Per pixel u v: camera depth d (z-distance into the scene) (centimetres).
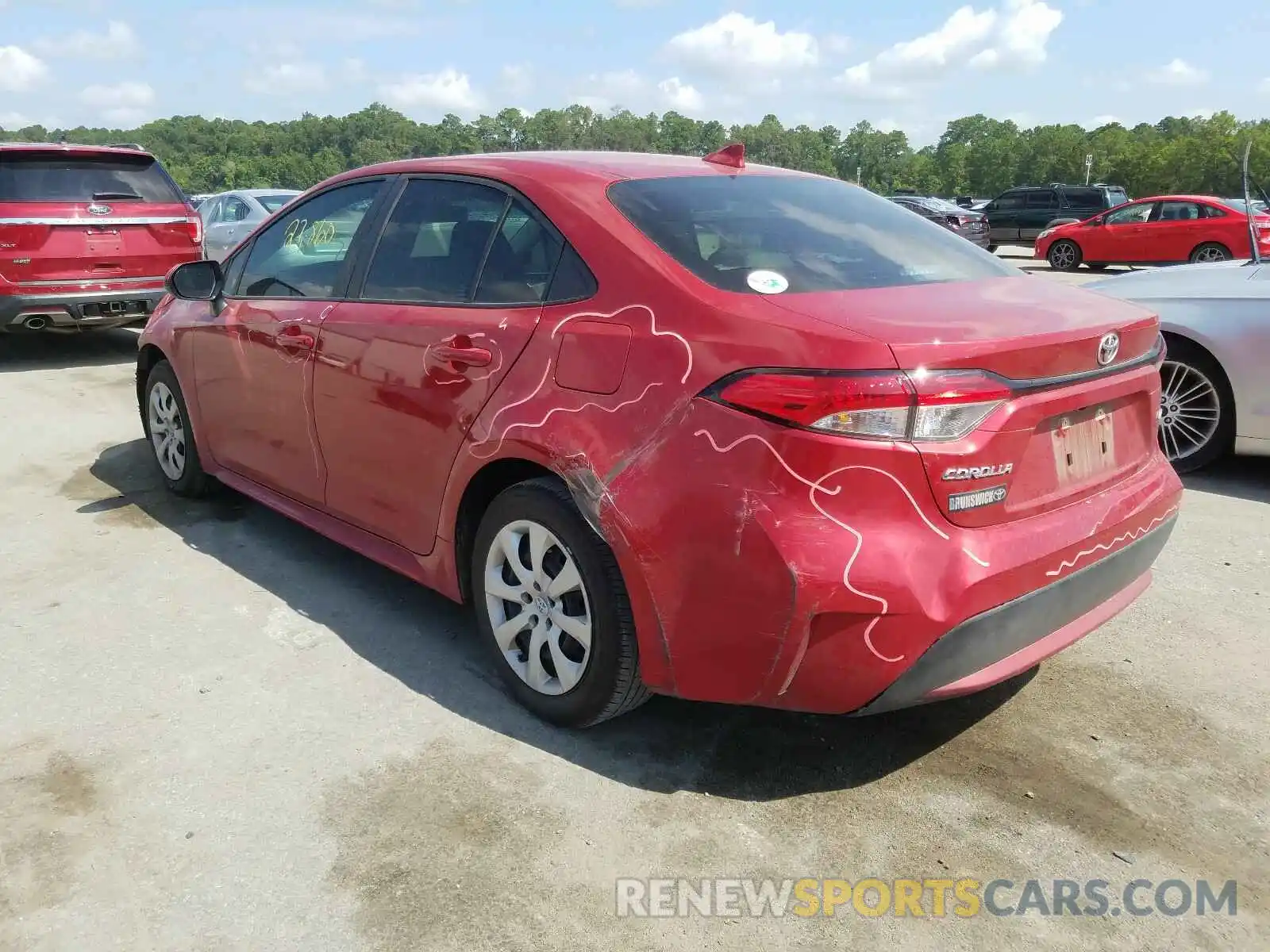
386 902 233
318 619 377
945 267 309
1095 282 614
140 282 866
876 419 229
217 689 325
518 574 300
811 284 272
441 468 320
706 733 303
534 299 298
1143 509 288
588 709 288
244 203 1426
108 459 585
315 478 389
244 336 417
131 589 402
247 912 229
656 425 255
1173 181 10919
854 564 231
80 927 224
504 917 229
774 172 359
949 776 283
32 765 283
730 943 223
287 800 269
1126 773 285
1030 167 14275
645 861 248
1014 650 257
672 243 282
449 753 291
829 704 248
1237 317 523
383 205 370
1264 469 573
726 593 244
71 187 842
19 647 352
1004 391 239
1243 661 349
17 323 824
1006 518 248
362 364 348
